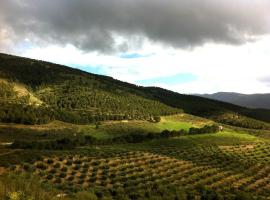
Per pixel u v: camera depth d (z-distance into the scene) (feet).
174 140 549.95
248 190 325.01
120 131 631.15
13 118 621.72
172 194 271.08
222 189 315.37
